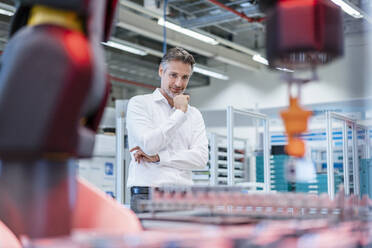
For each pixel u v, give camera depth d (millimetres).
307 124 616
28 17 577
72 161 542
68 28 496
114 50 10266
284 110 619
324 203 614
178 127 1808
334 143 6043
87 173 4855
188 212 691
